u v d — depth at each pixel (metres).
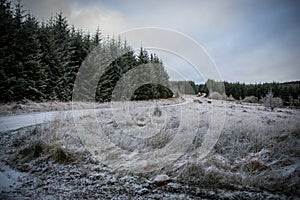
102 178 4.16
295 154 5.16
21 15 20.00
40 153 5.44
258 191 3.62
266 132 6.81
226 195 3.46
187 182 3.94
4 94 17.00
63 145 5.82
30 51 19.81
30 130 7.37
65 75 23.36
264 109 19.62
